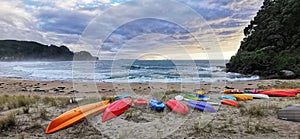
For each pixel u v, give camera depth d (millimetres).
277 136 3148
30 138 3158
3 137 3170
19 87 11844
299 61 19641
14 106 5207
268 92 7336
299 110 3855
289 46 24375
